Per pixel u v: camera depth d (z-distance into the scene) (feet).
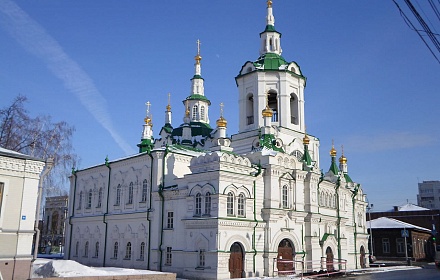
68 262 109.70
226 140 139.44
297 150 161.89
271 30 176.76
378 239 266.16
